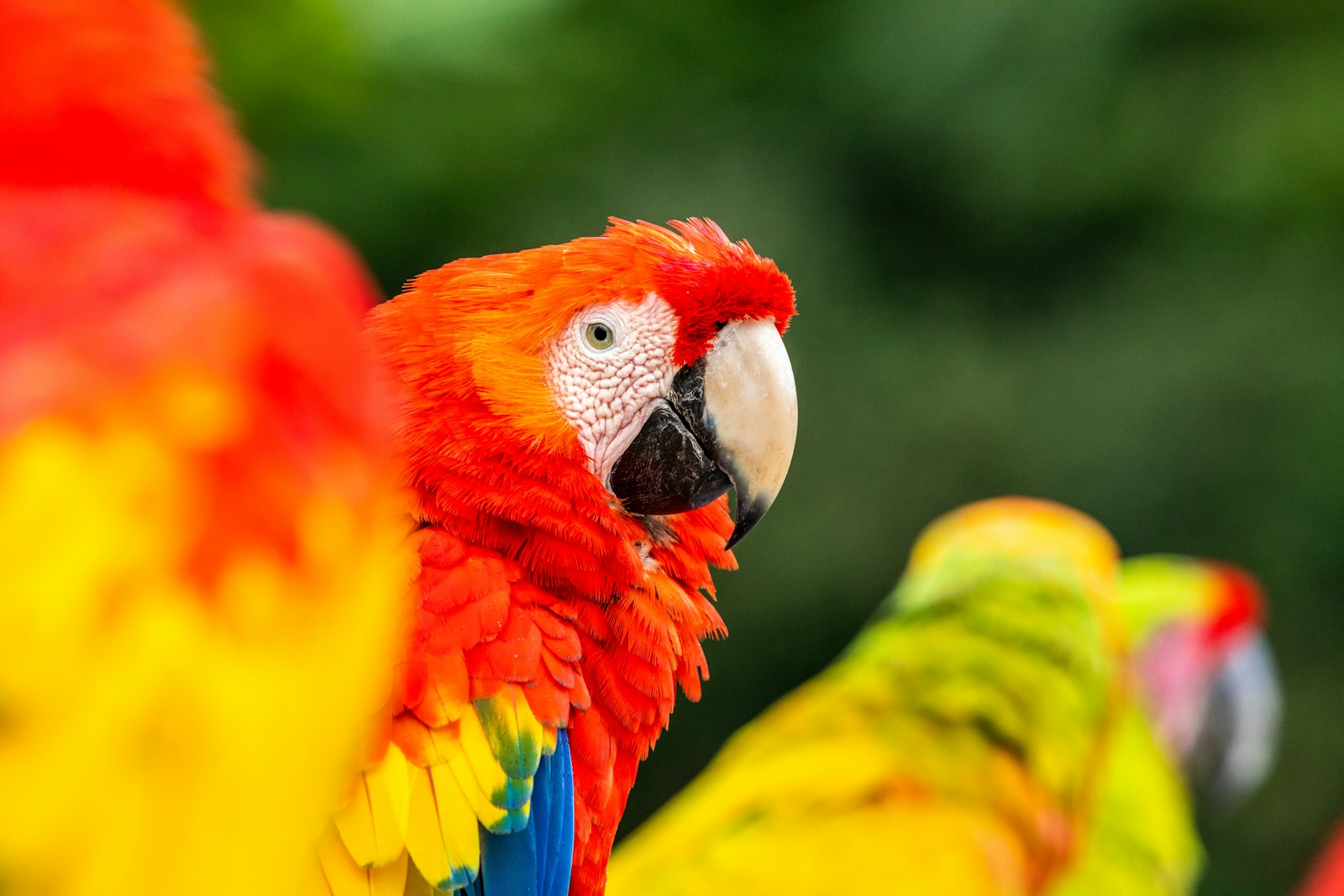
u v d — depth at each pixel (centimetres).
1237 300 930
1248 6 948
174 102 127
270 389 112
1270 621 900
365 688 124
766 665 958
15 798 107
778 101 1062
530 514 248
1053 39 976
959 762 399
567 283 259
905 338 982
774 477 272
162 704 110
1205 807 582
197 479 110
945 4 1024
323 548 115
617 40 1062
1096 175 970
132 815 110
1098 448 920
